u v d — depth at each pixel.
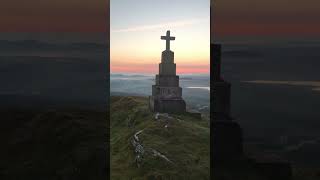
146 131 14.67
